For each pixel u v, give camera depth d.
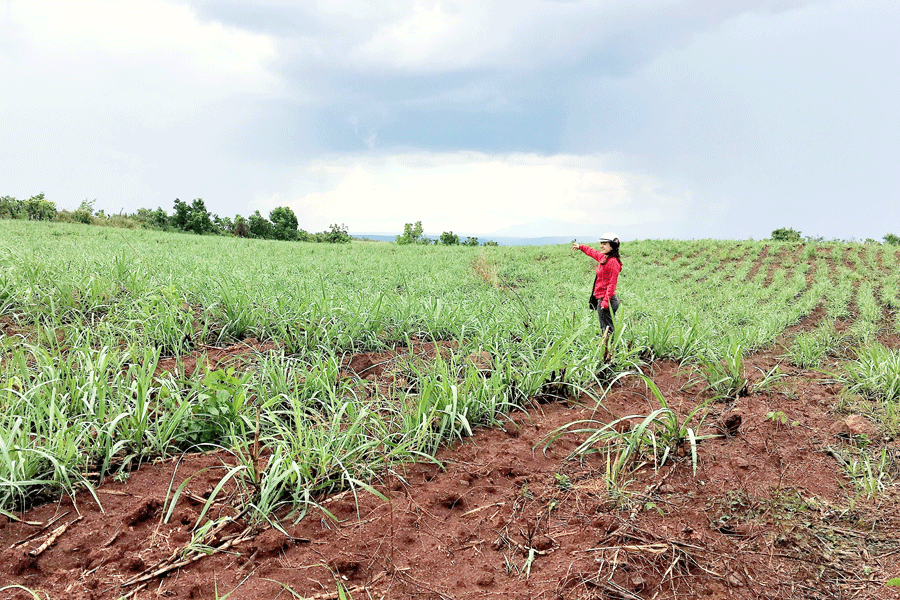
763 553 3.18
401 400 4.90
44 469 3.62
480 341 6.57
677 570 3.01
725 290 17.73
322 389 5.11
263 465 3.93
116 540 3.17
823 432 5.06
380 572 3.01
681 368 7.01
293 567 3.01
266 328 7.04
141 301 6.69
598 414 5.34
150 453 4.06
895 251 24.00
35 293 6.84
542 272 21.12
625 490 3.84
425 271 17.92
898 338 11.52
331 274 14.66
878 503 3.76
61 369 4.54
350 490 3.79
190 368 5.62
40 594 2.73
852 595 2.84
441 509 3.68
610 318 7.76
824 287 17.48
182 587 2.82
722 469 4.21
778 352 9.40
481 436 4.78
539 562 3.14
